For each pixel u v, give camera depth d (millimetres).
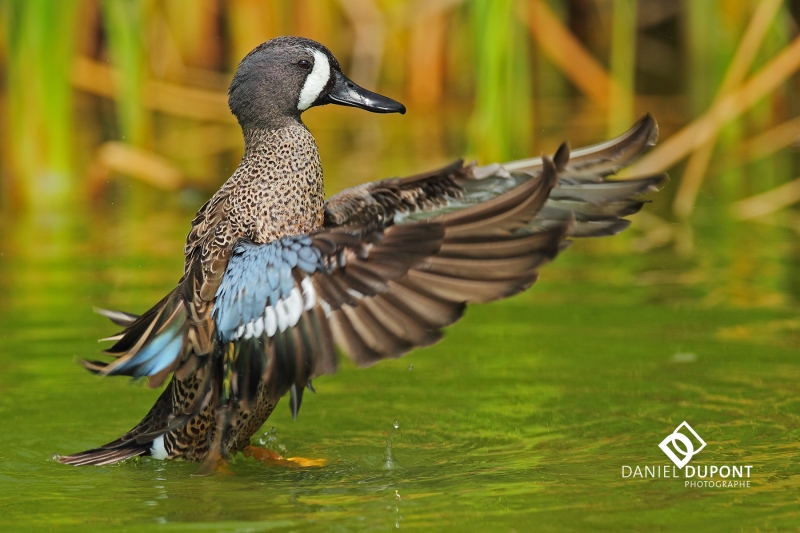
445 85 20719
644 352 10703
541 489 7715
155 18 19484
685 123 18422
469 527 6996
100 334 11227
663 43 22422
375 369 10758
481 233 6926
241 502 7625
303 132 9086
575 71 19391
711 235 14500
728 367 10242
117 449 8672
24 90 16031
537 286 12906
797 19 20000
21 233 14906
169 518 7293
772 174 16922
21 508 7543
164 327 8219
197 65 20219
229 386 8367
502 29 14555
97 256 13844
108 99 20938
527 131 16391
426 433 9141
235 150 18969
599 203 8828
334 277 7375
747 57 15523
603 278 13109
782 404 9352
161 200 16547
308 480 8141
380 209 8977
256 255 7863
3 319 11586
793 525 6926
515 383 10141
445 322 6844
